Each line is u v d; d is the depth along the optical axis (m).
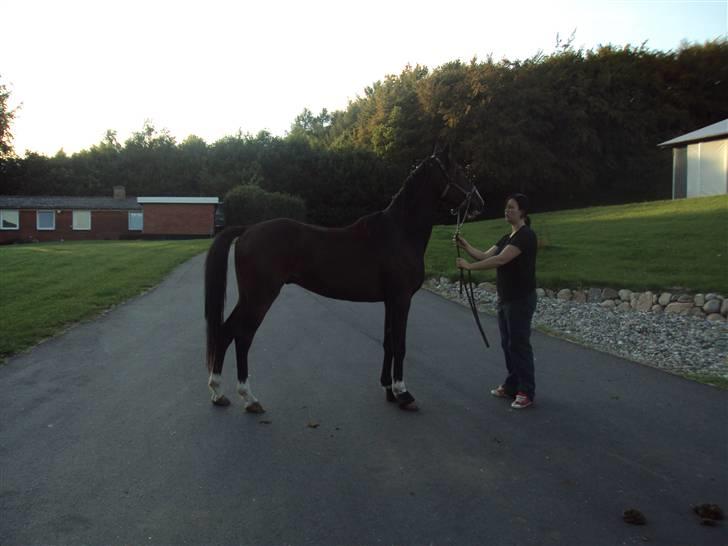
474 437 4.46
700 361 6.91
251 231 5.18
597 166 42.66
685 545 2.98
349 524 3.15
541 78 41.06
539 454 4.13
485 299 11.53
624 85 42.97
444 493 3.53
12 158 47.72
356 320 9.28
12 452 4.05
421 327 8.91
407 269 5.24
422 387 5.80
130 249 21.94
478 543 2.97
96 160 49.78
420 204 5.42
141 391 5.50
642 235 16.22
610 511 3.32
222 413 4.95
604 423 4.77
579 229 18.83
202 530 3.07
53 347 7.20
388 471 3.83
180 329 8.35
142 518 3.19
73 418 4.75
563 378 6.15
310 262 5.12
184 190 48.97
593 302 11.33
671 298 10.30
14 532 3.02
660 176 42.34
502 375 6.27
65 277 13.41
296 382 5.91
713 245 13.80
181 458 4.00
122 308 10.02
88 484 3.58
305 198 47.19
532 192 44.31
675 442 4.36
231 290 12.56
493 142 39.34
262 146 49.84
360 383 5.89
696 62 45.59
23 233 38.06
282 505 3.36
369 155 47.78
